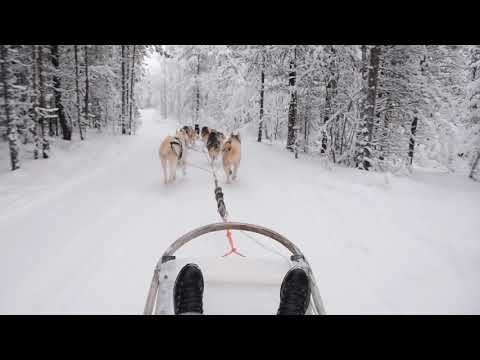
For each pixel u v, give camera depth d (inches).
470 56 711.1
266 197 301.3
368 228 230.4
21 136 565.0
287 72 651.5
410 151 638.5
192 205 271.3
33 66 448.5
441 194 346.0
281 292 101.5
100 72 775.1
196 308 94.1
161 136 1008.9
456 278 165.3
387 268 173.5
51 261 171.0
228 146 346.6
